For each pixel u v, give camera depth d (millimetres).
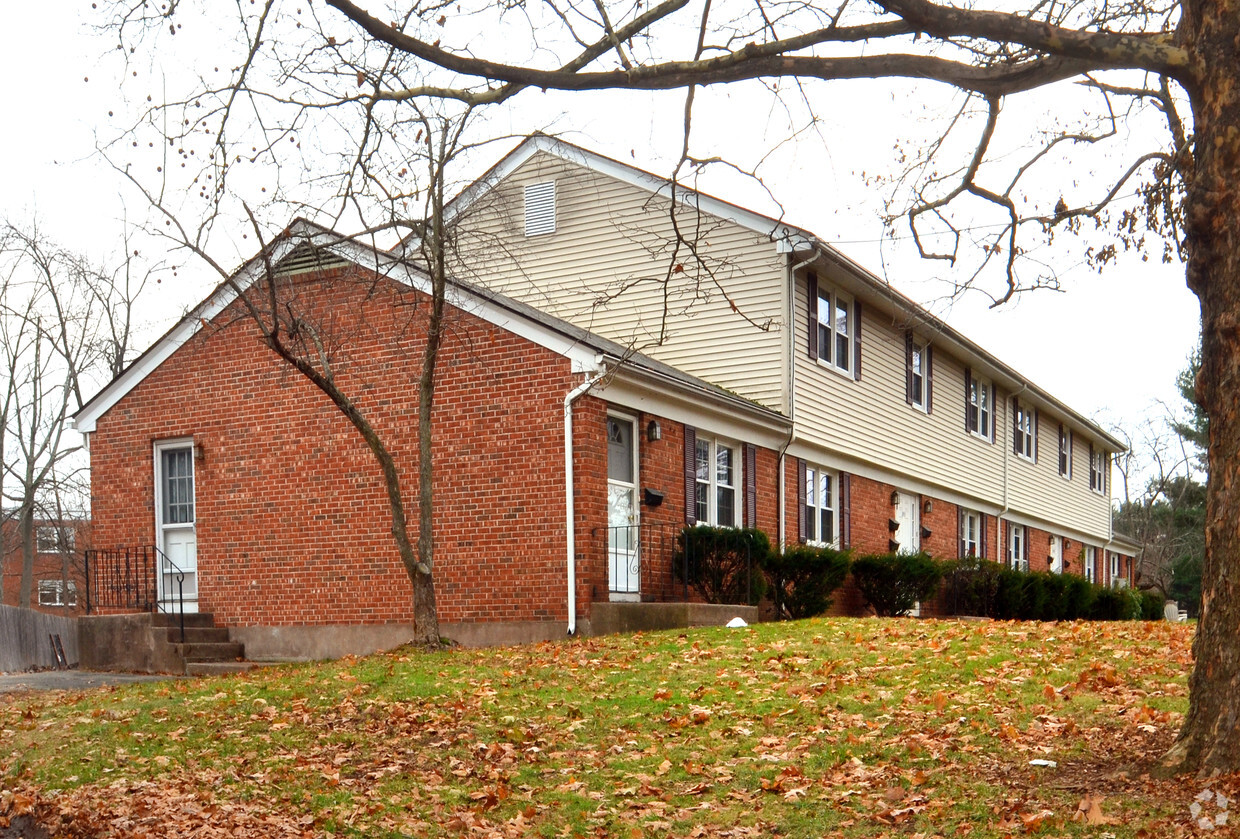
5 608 16078
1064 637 12070
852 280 20656
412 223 13125
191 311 16656
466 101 9742
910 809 6898
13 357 33062
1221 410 6867
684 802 7383
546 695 10125
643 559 15773
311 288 16766
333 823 7258
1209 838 5980
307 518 16609
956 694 9430
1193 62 6977
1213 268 6918
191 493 17734
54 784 8297
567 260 20594
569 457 14758
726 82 8812
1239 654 6738
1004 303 11297
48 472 34781
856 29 8508
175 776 8375
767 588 16859
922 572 20219
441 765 8383
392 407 16094
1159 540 58562
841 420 20797
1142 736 7836
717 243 19328
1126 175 10617
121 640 16172
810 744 8320
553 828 7066
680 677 10602
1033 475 33000
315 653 16375
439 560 15609
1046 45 7383
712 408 17016
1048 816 6512
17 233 32812
